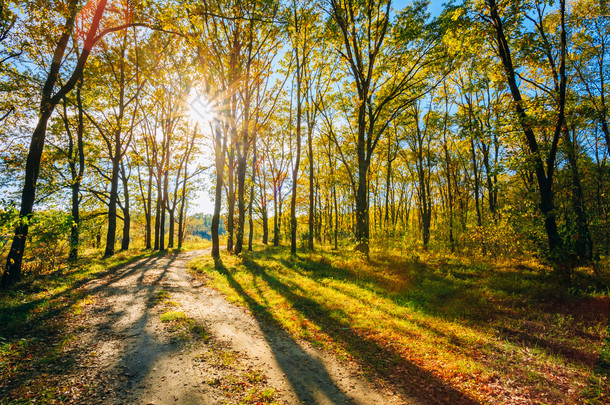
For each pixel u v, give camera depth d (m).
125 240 24.77
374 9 16.00
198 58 16.56
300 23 18.02
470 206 29.14
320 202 39.16
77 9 10.17
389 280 11.33
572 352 5.46
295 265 14.83
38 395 3.76
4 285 9.62
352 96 19.81
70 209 20.42
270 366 4.89
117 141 19.86
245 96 18.62
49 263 12.87
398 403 3.96
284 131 28.41
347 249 21.27
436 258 16.28
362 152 16.53
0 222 6.19
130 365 4.68
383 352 5.51
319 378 4.56
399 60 16.00
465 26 12.25
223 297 9.26
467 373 4.75
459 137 12.39
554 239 10.47
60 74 16.34
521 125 10.63
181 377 4.39
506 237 12.50
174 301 8.33
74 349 5.12
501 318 7.32
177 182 30.55
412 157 30.38
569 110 10.29
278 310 7.95
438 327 6.80
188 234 51.12
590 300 7.82
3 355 4.69
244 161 19.17
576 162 15.86
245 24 16.08
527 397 4.09
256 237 46.09
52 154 19.14
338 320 7.17
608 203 17.59
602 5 12.45
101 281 10.83
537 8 12.15
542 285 9.19
